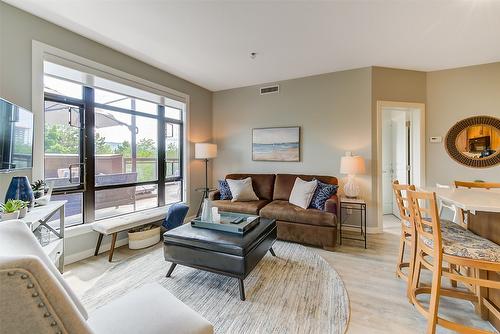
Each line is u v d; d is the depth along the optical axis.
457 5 2.04
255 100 4.33
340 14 2.18
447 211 3.38
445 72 3.49
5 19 2.01
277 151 4.12
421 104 3.54
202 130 4.48
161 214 3.21
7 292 0.47
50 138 2.54
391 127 4.64
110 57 2.82
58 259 2.03
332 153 3.72
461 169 3.43
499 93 3.24
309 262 2.49
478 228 1.73
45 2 2.00
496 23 2.31
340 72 3.64
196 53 3.01
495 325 1.49
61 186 2.61
